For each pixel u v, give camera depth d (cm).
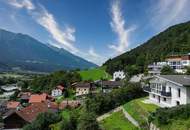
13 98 16338
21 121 8350
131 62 18125
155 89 5809
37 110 9869
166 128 3491
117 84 13438
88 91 13638
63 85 16888
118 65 17775
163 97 5434
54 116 7094
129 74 14725
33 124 6850
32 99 13775
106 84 13625
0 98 17862
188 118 3444
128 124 4881
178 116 3553
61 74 18462
